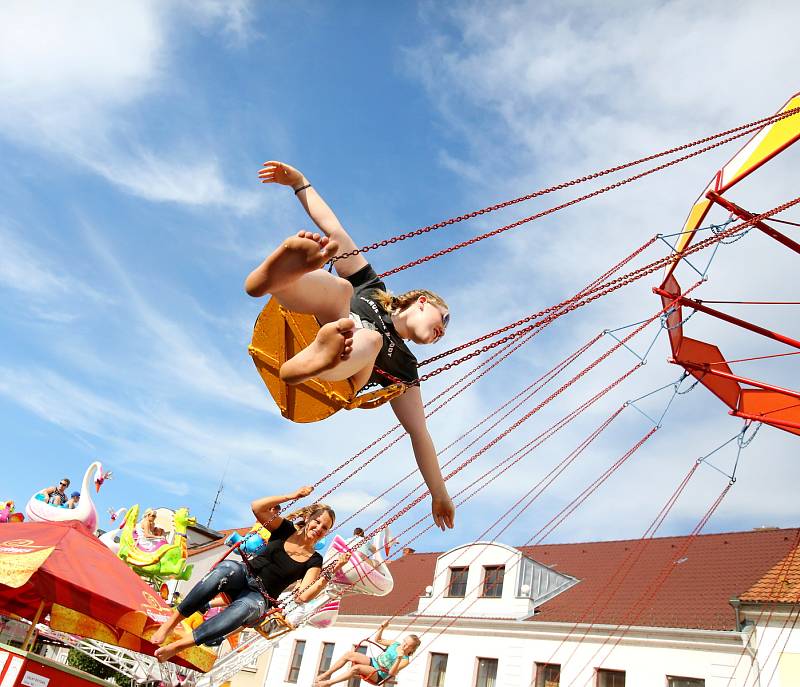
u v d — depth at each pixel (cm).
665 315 1158
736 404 1354
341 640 2933
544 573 2670
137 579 945
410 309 360
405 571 3331
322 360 271
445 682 2502
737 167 1027
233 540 527
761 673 1891
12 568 810
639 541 2842
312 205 365
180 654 939
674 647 2067
